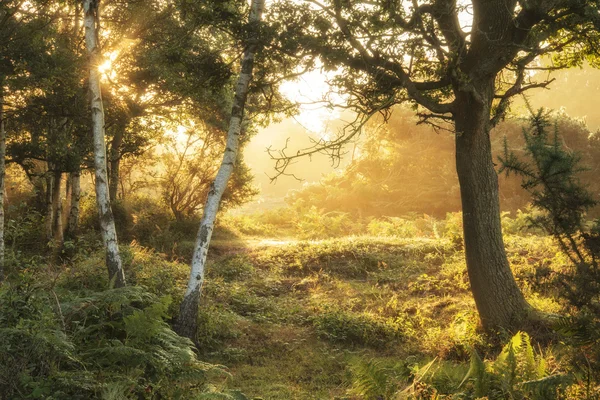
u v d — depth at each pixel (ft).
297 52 36.35
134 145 78.02
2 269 46.85
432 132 131.95
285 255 67.36
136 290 28.84
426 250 63.62
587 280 18.33
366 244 67.36
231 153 38.93
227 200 99.91
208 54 41.98
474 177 38.75
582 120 134.31
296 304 50.08
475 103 37.45
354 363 23.15
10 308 22.70
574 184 19.26
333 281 58.39
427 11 35.78
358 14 34.78
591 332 18.06
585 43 43.27
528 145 19.72
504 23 36.01
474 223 38.88
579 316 18.43
